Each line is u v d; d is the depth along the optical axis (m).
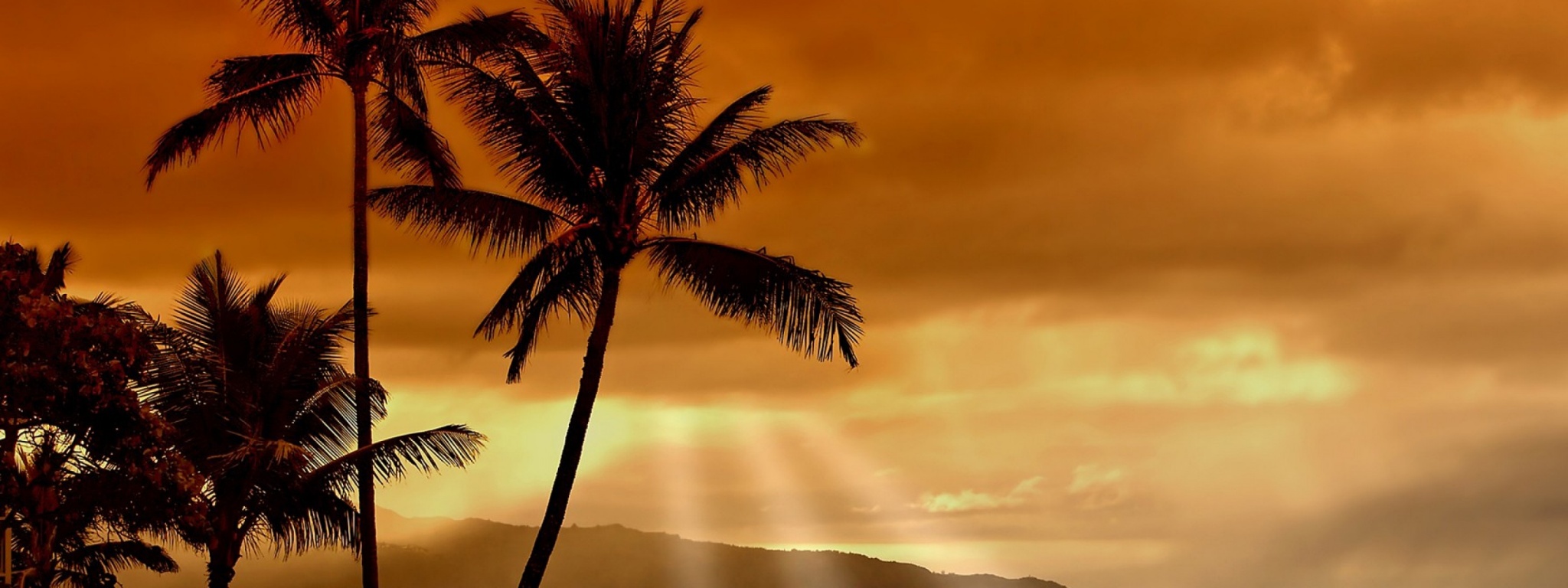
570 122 26.98
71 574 29.98
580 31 26.80
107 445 21.36
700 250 26.73
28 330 20.36
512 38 27.88
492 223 27.31
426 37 27.97
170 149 27.92
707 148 27.03
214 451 28.70
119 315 22.05
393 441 27.06
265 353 30.22
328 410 30.50
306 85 28.83
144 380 26.34
